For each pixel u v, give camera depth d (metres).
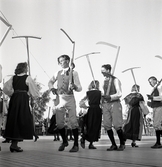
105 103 4.75
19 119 4.25
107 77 4.97
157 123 5.40
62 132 4.61
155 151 4.50
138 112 6.14
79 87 4.50
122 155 3.73
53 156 3.55
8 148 5.22
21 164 2.73
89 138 5.19
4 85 4.43
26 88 4.39
